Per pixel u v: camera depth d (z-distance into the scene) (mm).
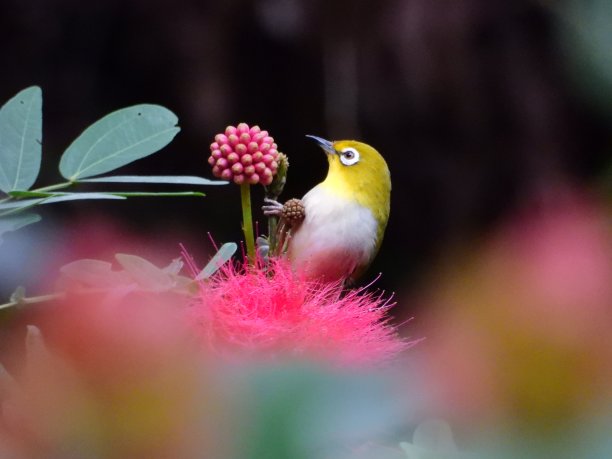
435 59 2352
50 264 1935
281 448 591
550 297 559
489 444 558
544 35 2344
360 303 1951
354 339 1937
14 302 1652
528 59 2348
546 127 2352
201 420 617
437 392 579
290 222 2035
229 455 600
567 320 553
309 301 1957
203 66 2375
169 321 839
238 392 615
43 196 1939
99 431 636
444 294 620
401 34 2348
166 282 1881
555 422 551
